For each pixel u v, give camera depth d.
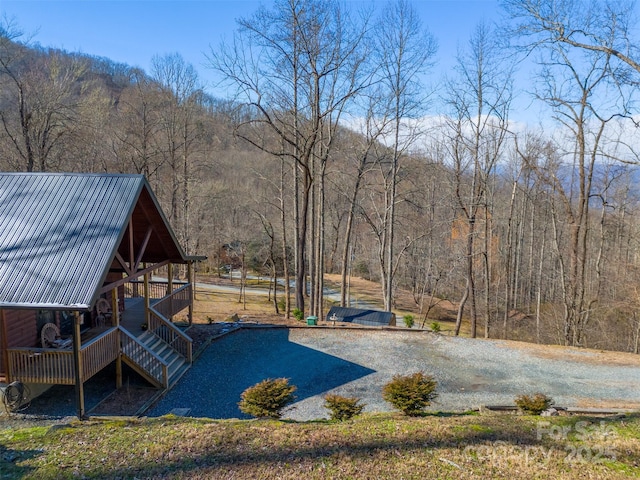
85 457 6.19
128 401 10.41
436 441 6.82
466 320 31.86
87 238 9.72
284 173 27.80
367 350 15.02
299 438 6.84
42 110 21.97
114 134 29.03
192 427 7.23
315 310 24.47
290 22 19.39
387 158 25.75
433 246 30.91
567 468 6.11
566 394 11.74
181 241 29.30
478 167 21.41
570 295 20.88
